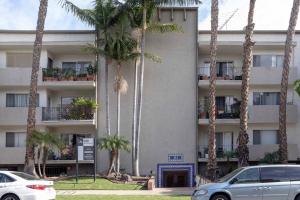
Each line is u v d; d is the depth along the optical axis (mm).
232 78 40094
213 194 19500
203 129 41031
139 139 39625
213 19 32188
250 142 40438
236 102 40875
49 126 39844
